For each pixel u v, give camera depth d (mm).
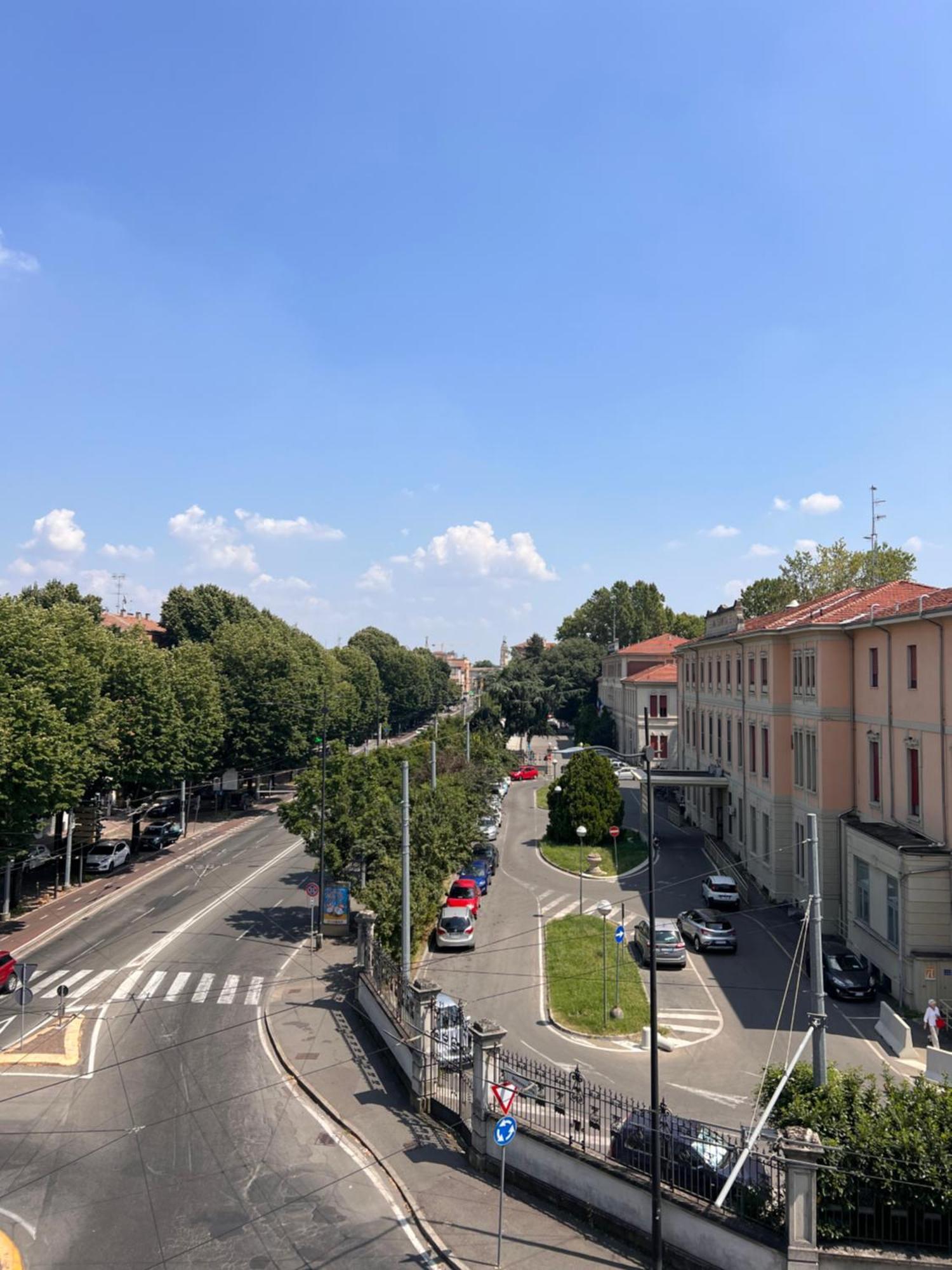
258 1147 17625
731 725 47344
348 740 96375
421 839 32156
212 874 46281
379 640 133375
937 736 26531
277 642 68500
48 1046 23156
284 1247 14016
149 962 31047
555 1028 24453
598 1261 13523
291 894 41500
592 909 37625
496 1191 15922
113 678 48469
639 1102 17156
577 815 51531
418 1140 18031
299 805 36219
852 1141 12688
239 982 28859
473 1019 21984
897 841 26828
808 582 72562
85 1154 17234
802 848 36000
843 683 33500
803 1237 12000
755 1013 25297
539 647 120875
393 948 27438
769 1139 14602
